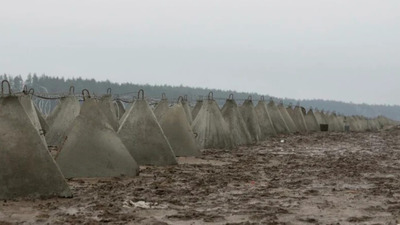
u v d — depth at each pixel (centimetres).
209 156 2055
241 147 2544
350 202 1083
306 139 3375
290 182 1369
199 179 1383
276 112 3809
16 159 1036
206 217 910
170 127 2025
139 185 1255
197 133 2391
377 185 1334
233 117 2647
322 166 1778
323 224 877
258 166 1747
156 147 1691
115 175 1388
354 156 2219
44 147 1066
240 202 1060
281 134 3738
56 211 929
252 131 2970
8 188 1021
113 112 2306
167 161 1694
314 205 1045
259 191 1209
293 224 873
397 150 2638
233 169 1638
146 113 1709
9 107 1063
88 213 917
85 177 1362
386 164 1891
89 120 1403
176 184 1287
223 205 1025
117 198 1064
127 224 842
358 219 916
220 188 1239
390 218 930
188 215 921
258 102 3488
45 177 1049
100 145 1394
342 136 4006
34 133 1065
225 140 2431
